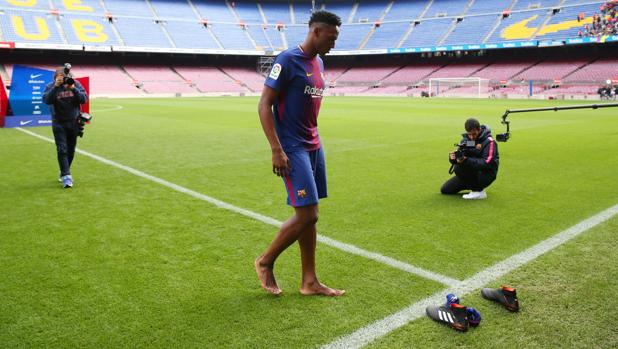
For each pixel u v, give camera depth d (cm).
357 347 267
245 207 577
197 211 559
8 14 4675
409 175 780
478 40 5112
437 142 1207
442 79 4631
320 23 310
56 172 807
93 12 5244
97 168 843
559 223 505
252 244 444
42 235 469
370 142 1209
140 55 5541
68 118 688
